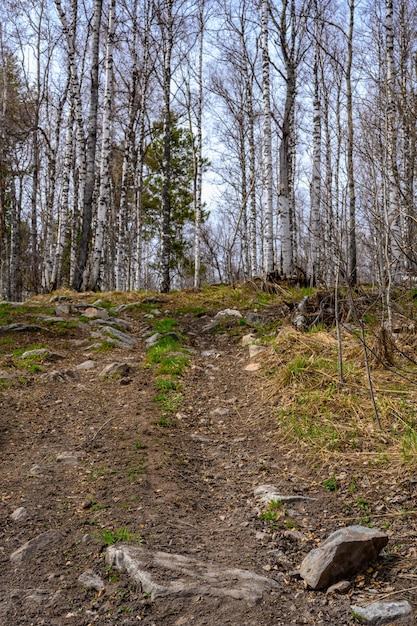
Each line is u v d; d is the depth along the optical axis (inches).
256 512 159.0
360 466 177.5
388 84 470.9
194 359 324.8
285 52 514.6
